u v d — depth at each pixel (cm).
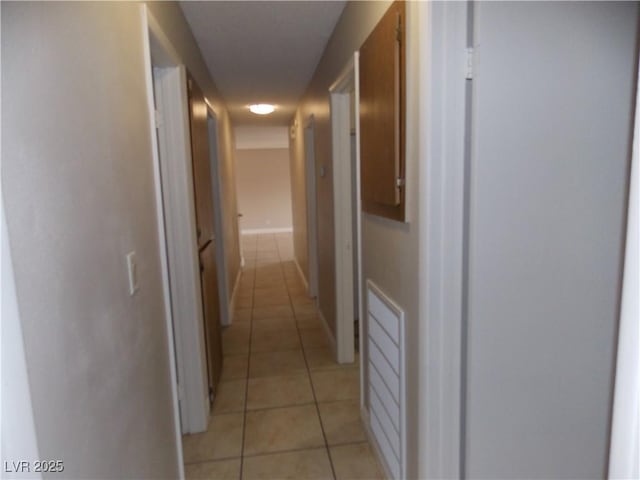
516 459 140
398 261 159
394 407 172
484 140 121
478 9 117
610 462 58
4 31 62
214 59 312
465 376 135
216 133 381
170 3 193
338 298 303
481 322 130
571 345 136
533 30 120
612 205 130
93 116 96
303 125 455
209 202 274
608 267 133
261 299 484
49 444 71
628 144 127
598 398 140
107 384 98
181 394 225
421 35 124
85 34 93
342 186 290
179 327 219
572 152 126
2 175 60
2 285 58
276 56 311
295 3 222
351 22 215
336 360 314
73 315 82
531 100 122
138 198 130
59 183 78
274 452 211
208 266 257
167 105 201
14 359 60
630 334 53
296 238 656
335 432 226
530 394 137
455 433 139
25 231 66
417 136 133
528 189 126
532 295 131
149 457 131
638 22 123
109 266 103
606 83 125
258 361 317
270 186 1043
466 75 122
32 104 70
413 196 139
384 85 155
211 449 214
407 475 161
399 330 158
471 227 126
